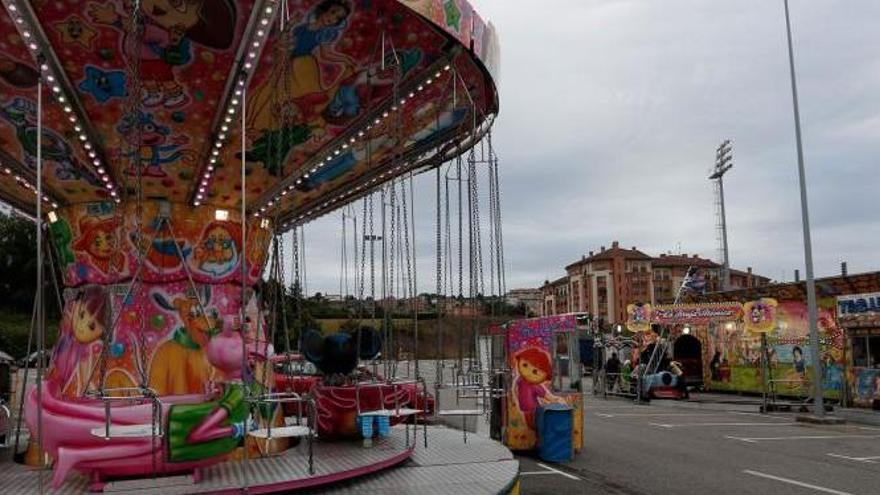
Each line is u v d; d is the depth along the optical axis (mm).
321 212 11094
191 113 6527
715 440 14211
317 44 5758
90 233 7934
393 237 10906
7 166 7656
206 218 8188
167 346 7758
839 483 9844
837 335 22219
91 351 7680
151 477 6172
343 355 8930
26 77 5797
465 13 5836
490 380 11680
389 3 5266
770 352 24812
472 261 8734
